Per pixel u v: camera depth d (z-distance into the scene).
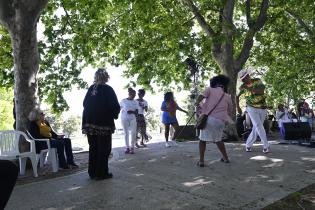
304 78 25.02
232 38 14.71
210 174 7.45
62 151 8.73
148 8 16.02
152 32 17.67
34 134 8.66
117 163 8.77
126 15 17.42
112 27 17.67
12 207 5.65
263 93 9.79
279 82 24.83
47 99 15.62
